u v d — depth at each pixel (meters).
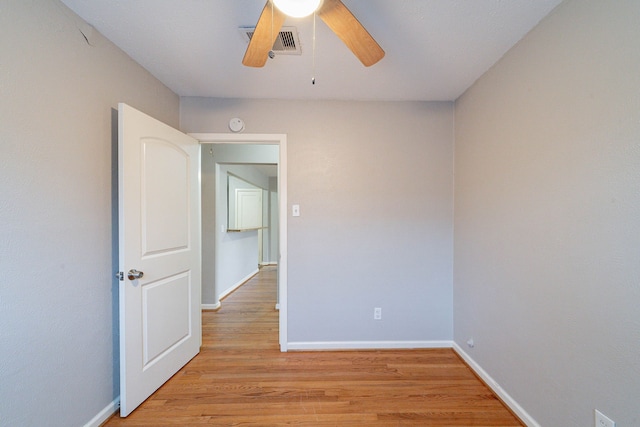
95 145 1.51
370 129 2.38
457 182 2.32
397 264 2.39
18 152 1.13
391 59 1.78
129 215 1.60
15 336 1.13
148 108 1.95
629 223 1.00
